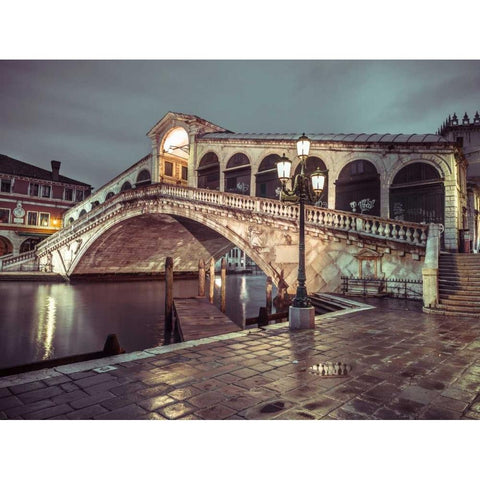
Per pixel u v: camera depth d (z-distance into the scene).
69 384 4.11
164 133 28.78
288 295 14.20
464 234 15.41
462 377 4.44
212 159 24.64
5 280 31.41
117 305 19.48
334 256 14.23
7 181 38.16
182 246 34.19
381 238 12.85
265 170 20.88
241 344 6.13
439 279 10.62
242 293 26.78
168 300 14.10
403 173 16.27
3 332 13.34
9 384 4.10
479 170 22.56
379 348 5.87
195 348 5.83
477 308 8.84
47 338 12.56
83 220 30.89
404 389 4.03
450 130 24.31
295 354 5.50
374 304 11.00
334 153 18.19
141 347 11.57
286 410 3.46
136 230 28.94
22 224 38.69
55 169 41.69
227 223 18.64
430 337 6.66
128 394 3.83
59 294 23.55
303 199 7.98
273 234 16.42
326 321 8.28
